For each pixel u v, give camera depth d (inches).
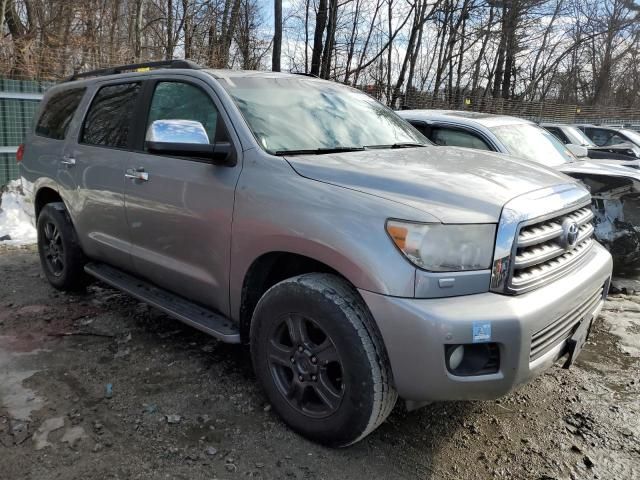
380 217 96.7
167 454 105.3
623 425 122.6
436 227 93.3
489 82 1152.8
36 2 483.8
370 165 113.1
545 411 127.2
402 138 150.3
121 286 158.1
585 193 123.2
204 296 131.8
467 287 94.3
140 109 152.6
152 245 143.5
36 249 249.4
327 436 106.0
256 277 119.7
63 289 189.9
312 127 134.1
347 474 102.3
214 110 131.7
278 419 117.9
